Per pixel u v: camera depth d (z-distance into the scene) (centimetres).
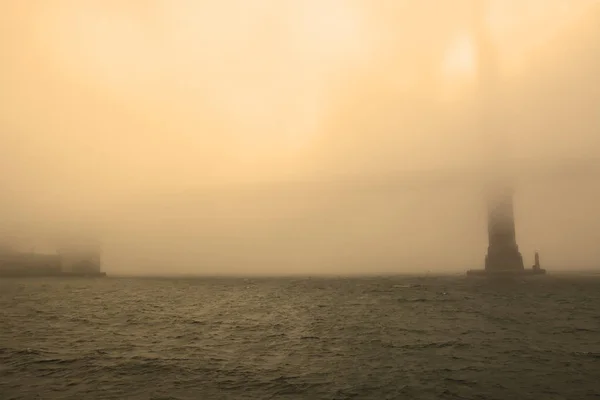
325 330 3550
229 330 3562
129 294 8025
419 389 1792
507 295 7281
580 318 4259
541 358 2402
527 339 3038
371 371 2108
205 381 1911
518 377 1980
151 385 1844
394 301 6344
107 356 2436
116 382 1889
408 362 2308
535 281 11262
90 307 5519
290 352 2598
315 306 5747
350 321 4153
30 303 6044
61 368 2141
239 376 2003
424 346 2786
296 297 7288
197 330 3556
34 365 2205
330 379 1956
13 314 4684
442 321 4097
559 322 3966
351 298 6994
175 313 4888
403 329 3575
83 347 2725
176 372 2070
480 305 5653
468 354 2523
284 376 2006
